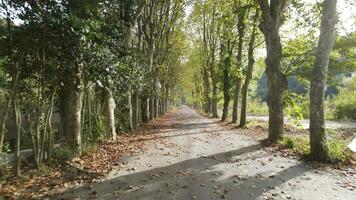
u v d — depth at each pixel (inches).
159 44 1203.9
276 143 591.2
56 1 315.9
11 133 520.1
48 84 399.5
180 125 1093.1
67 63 368.5
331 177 352.2
